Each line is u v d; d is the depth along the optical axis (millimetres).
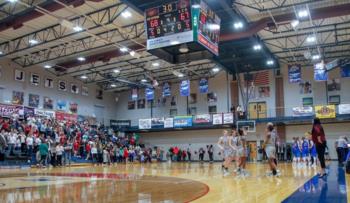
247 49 24219
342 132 27922
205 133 33719
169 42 13852
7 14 19344
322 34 22781
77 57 27422
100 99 37125
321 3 18594
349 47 25344
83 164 24078
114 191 7238
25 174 13891
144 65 29812
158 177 11523
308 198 5445
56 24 20984
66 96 32906
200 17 13664
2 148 18891
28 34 22578
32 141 21672
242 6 18406
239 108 29656
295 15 18688
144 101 37438
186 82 30656
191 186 8180
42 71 30812
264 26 19938
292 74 28016
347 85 27969
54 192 7172
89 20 20328
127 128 36250
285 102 29797
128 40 23234
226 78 32656
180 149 34594
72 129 27578
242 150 12172
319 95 28812
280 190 6836
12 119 24234
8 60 27906
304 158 20062
